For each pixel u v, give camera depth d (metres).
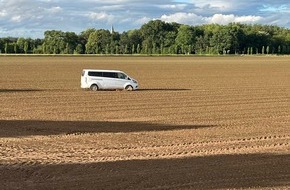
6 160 14.55
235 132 20.97
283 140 19.08
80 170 13.20
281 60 124.00
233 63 102.44
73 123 22.98
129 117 25.25
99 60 108.69
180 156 15.41
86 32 190.38
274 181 12.15
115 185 11.64
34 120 23.75
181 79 55.94
